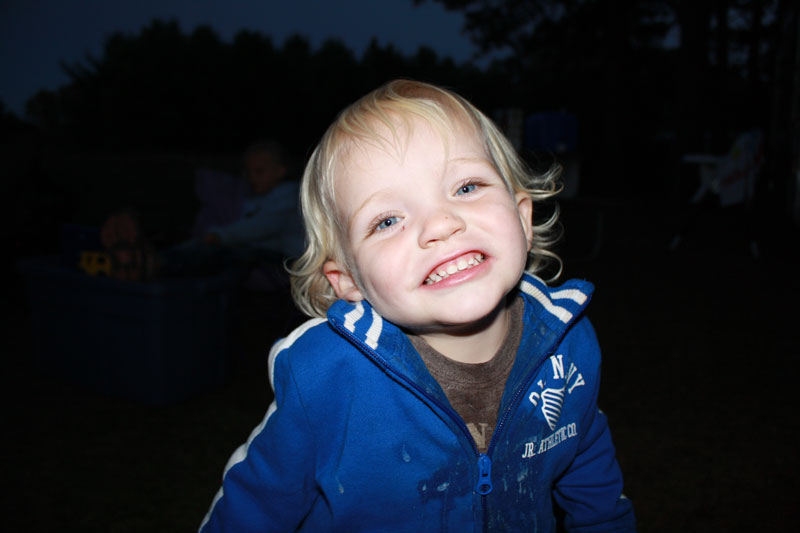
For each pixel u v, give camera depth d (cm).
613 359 306
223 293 265
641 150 1473
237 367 290
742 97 1734
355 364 82
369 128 76
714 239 676
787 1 830
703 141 1029
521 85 2320
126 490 192
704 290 450
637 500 185
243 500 86
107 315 251
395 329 82
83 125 2286
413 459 82
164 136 2344
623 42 1620
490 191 76
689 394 262
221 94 2330
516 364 86
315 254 90
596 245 619
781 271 512
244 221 316
